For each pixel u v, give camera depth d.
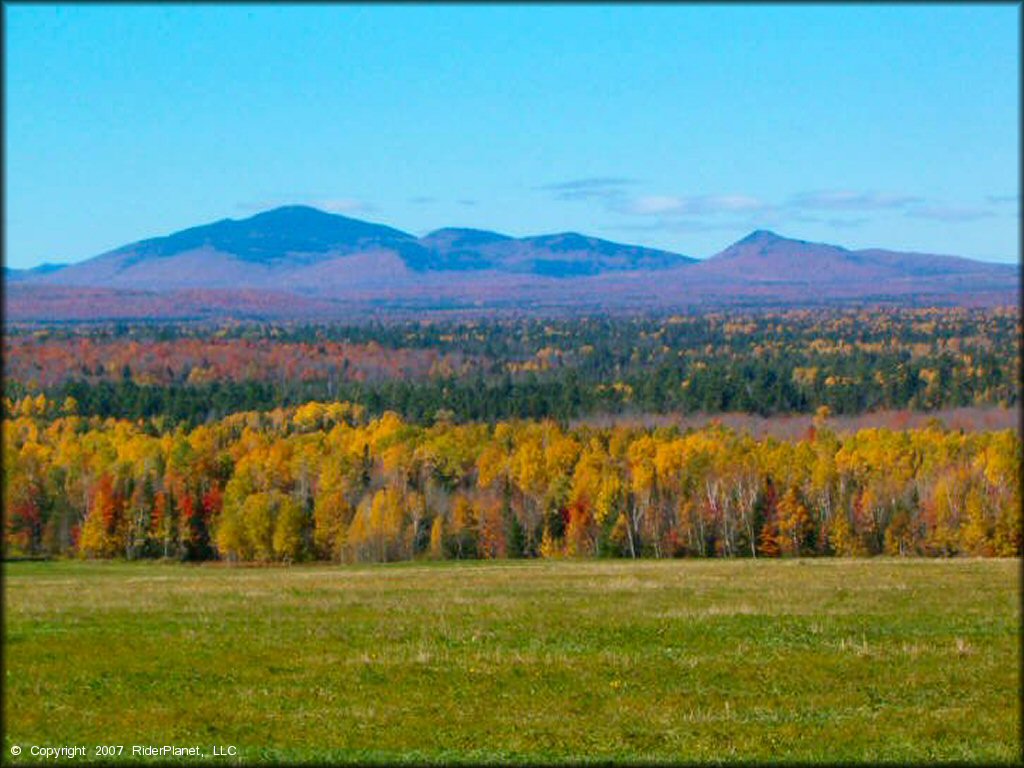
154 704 29.53
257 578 59.66
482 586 50.22
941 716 28.11
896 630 37.84
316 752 25.61
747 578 51.84
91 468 110.62
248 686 31.23
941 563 59.81
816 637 36.78
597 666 33.03
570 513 108.88
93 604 44.88
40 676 32.19
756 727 27.34
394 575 58.75
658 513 108.06
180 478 110.75
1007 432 109.75
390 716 28.41
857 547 102.19
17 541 104.56
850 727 27.27
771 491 107.38
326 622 39.81
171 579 61.06
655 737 26.62
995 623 38.94
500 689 30.81
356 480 116.25
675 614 40.72
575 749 25.80
